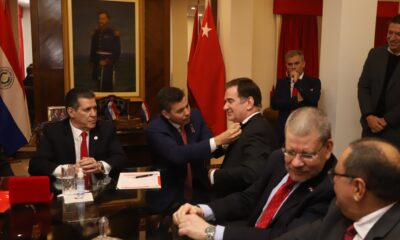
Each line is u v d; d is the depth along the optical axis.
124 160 2.35
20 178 1.70
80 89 2.37
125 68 4.45
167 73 4.60
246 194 1.74
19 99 3.34
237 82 2.08
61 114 3.61
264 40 5.14
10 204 1.68
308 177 1.37
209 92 3.96
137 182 2.04
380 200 0.97
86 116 2.31
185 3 6.34
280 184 1.59
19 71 3.37
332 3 2.96
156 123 2.40
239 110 2.06
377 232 0.97
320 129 1.31
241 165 1.94
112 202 1.74
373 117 2.66
